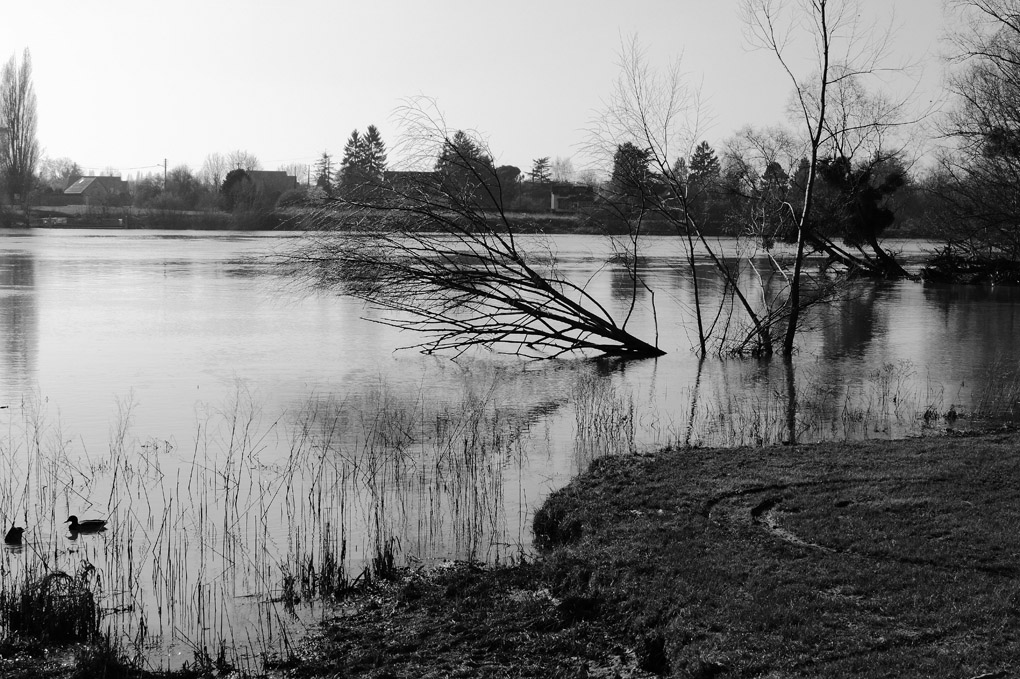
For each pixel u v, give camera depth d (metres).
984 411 16.45
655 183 24.17
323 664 7.32
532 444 14.24
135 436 14.77
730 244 79.19
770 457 12.02
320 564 9.43
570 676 6.91
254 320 29.34
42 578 8.66
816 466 11.42
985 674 6.12
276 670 7.33
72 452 13.83
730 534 9.11
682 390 18.86
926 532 8.75
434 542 10.04
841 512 9.52
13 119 111.25
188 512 11.10
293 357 22.72
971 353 24.33
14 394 17.89
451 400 17.80
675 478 11.16
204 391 18.39
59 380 19.31
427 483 12.19
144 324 27.95
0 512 11.09
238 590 8.87
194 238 84.88
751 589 7.73
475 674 7.02
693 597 7.70
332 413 16.53
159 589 8.91
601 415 16.08
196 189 128.00
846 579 7.77
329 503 11.38
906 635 6.74
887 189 49.62
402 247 21.39
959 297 41.59
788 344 23.45
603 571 8.44
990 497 9.82
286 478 12.48
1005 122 43.72
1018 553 8.15
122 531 10.45
